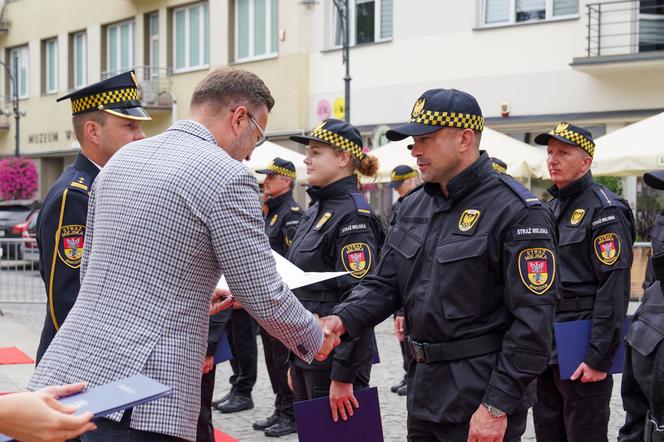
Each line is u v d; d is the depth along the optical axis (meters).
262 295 2.65
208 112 2.88
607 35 13.80
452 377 3.06
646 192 13.67
